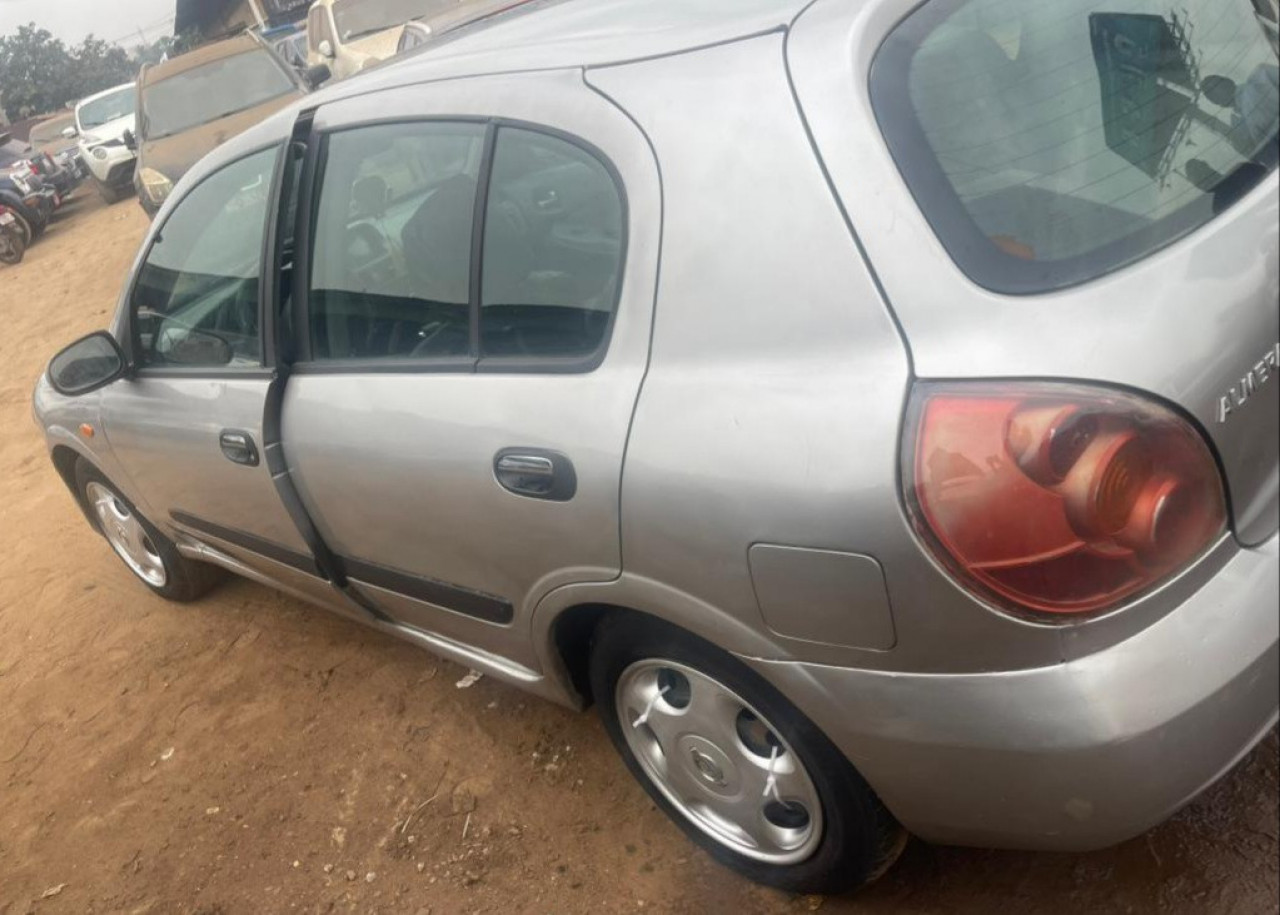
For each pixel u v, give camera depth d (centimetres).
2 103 5638
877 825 188
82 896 286
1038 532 144
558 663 231
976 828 173
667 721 216
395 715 317
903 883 216
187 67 1020
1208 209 160
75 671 402
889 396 151
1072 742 150
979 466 145
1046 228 154
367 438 237
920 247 152
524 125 204
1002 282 150
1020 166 159
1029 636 149
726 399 168
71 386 306
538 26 230
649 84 183
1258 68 192
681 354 176
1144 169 162
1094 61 172
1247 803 207
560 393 195
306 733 322
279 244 261
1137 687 148
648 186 180
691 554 176
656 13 203
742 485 165
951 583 150
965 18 171
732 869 229
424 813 277
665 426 175
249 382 273
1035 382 144
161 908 274
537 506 201
